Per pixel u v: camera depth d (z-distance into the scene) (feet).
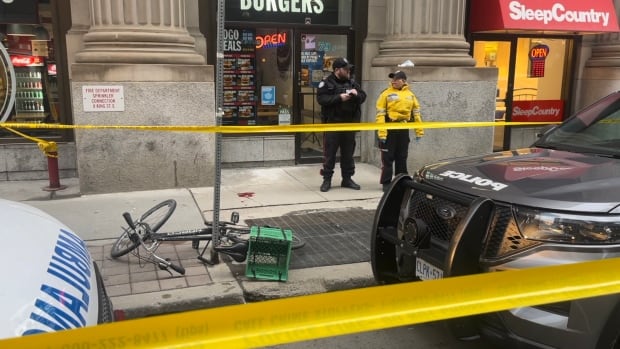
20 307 5.86
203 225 18.88
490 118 28.81
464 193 10.71
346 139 23.95
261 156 28.81
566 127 14.57
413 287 6.88
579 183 10.19
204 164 24.04
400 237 11.85
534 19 29.40
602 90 33.55
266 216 20.21
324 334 5.82
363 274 14.97
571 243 9.09
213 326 5.81
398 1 27.96
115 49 22.27
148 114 22.75
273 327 5.87
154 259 14.29
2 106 24.71
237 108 27.99
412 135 27.43
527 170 11.32
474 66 28.58
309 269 15.33
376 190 24.25
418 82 27.12
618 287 7.06
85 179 22.53
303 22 28.22
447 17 27.84
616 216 9.06
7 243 7.10
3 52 24.32
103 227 18.54
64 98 25.16
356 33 29.07
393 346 11.93
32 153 25.13
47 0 24.47
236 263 15.57
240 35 27.37
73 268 7.39
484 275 7.30
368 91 29.40
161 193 23.06
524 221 9.56
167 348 5.41
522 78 33.53
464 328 9.73
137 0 22.44
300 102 28.99
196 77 23.16
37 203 21.40
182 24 23.84
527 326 9.04
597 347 8.68
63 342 5.25
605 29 31.17
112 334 5.50
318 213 20.67
